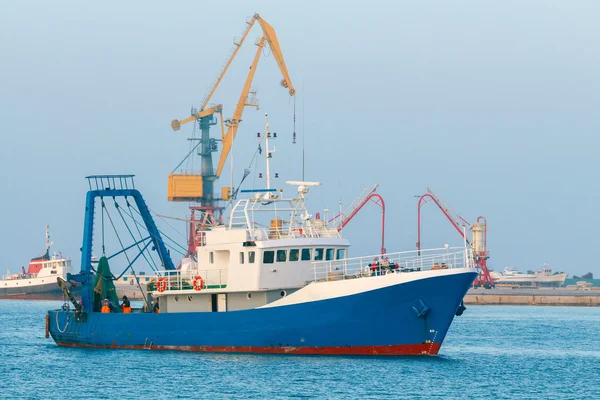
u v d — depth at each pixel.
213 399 131.50
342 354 155.62
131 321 179.12
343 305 153.00
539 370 166.12
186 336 168.88
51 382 150.88
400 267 156.25
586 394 140.38
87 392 141.00
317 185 170.12
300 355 157.00
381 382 140.75
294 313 156.00
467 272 149.62
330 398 130.62
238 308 165.25
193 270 172.12
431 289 150.38
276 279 161.00
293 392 134.25
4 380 155.25
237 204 166.12
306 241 163.38
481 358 183.38
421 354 154.50
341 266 164.25
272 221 167.75
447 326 152.62
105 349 184.38
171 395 135.12
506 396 136.38
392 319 152.38
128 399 134.00
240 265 162.00
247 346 161.00
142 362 162.62
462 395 135.12
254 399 130.38
